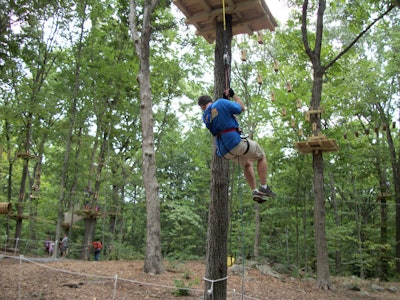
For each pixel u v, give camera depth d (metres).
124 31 17.22
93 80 17.86
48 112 18.52
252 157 4.13
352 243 22.80
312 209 20.20
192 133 26.19
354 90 19.86
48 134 19.41
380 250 20.78
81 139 19.91
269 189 4.14
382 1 13.09
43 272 10.30
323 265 12.30
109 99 19.95
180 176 30.39
